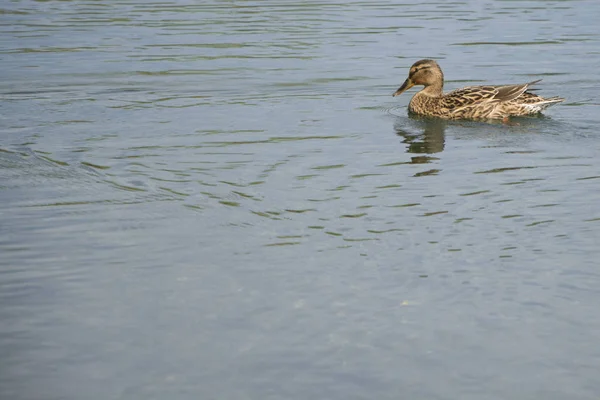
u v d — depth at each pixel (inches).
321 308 361.1
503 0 1213.7
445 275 390.0
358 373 315.9
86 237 434.3
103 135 634.2
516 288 377.7
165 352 328.2
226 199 492.7
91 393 301.4
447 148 607.8
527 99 703.1
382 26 1035.9
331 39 968.9
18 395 299.4
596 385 309.9
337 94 767.7
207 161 569.0
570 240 428.8
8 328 343.3
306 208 477.7
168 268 398.3
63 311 357.7
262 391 304.0
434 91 729.0
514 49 926.4
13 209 473.1
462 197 496.1
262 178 532.4
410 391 305.0
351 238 432.8
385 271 394.0
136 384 307.4
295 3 1189.1
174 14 1109.7
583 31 1010.7
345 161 571.5
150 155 582.9
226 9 1148.5
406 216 463.8
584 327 346.6
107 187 514.0
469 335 341.1
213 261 405.4
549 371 318.0
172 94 759.7
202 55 896.9
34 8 1149.7
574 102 741.9
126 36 983.6
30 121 673.6
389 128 668.1
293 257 409.4
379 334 341.4
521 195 499.2
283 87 784.9
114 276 390.0
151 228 447.2
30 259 406.9
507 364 322.0
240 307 361.7
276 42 953.5
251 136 633.6
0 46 933.2
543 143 619.8
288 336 339.9
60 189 508.7
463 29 1021.2
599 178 531.2
